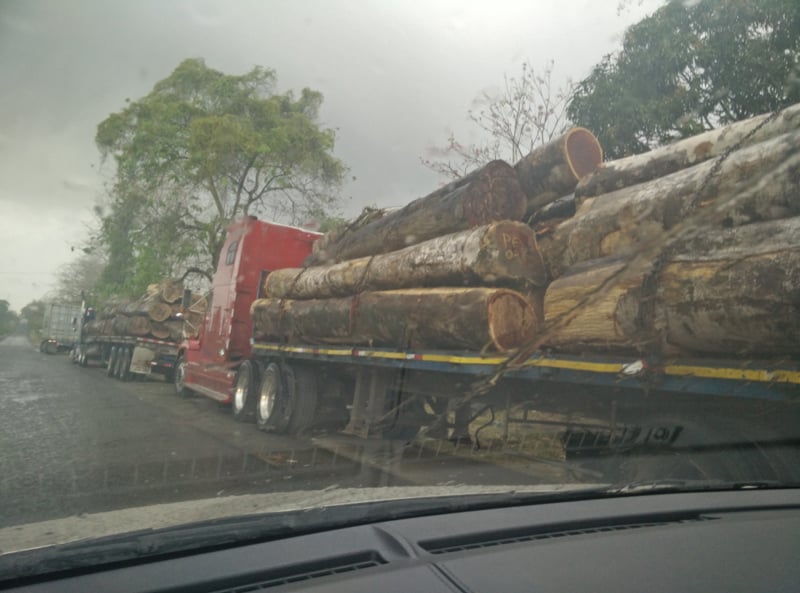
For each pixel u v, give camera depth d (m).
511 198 6.64
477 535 2.53
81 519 3.63
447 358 6.07
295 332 9.06
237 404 10.18
